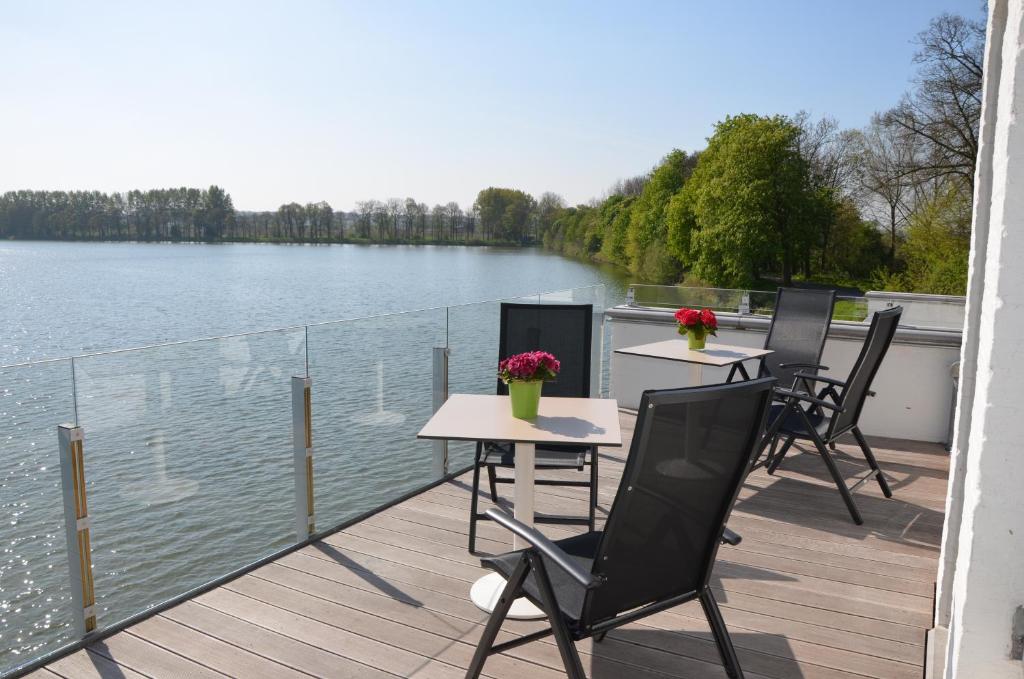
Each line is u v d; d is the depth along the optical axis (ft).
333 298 129.90
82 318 112.16
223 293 138.62
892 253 77.51
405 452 13.00
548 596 6.11
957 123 67.77
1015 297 4.57
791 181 106.73
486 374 15.52
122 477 8.48
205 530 9.51
